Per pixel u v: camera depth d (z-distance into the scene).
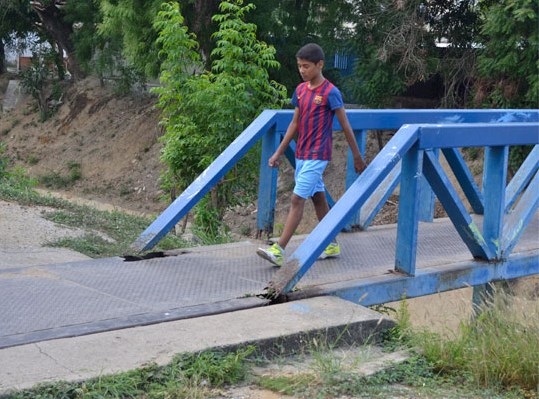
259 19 21.27
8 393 3.78
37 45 36.34
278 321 4.98
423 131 5.94
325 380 4.41
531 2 14.95
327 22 21.67
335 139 24.02
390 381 4.59
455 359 4.89
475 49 18.80
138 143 30.14
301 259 5.61
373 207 8.02
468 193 7.71
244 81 11.35
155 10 20.77
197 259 6.53
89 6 30.02
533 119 8.71
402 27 18.53
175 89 11.71
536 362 4.77
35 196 11.45
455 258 6.84
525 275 7.11
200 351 4.45
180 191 12.36
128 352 4.38
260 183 7.33
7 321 4.82
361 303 5.81
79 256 7.81
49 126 34.59
